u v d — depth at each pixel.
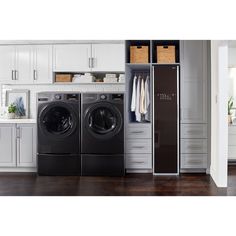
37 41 5.79
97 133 5.21
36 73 5.86
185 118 5.38
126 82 5.49
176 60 5.69
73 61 5.82
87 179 5.01
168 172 5.31
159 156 5.32
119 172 5.21
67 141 5.23
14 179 5.00
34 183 4.75
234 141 6.35
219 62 4.42
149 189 4.39
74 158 5.24
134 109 5.45
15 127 5.44
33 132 5.42
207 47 5.34
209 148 5.36
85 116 5.21
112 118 5.26
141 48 5.46
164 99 5.32
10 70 5.89
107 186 4.56
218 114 4.46
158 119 5.32
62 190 4.35
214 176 4.84
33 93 6.10
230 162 6.38
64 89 6.06
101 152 5.21
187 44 5.35
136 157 5.43
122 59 5.76
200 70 5.35
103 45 5.77
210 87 5.34
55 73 6.00
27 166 5.45
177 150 5.32
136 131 5.42
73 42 5.80
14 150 5.45
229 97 6.68
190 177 5.12
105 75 6.05
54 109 5.27
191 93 5.37
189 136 5.38
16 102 6.09
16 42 5.81
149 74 5.88
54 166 5.25
